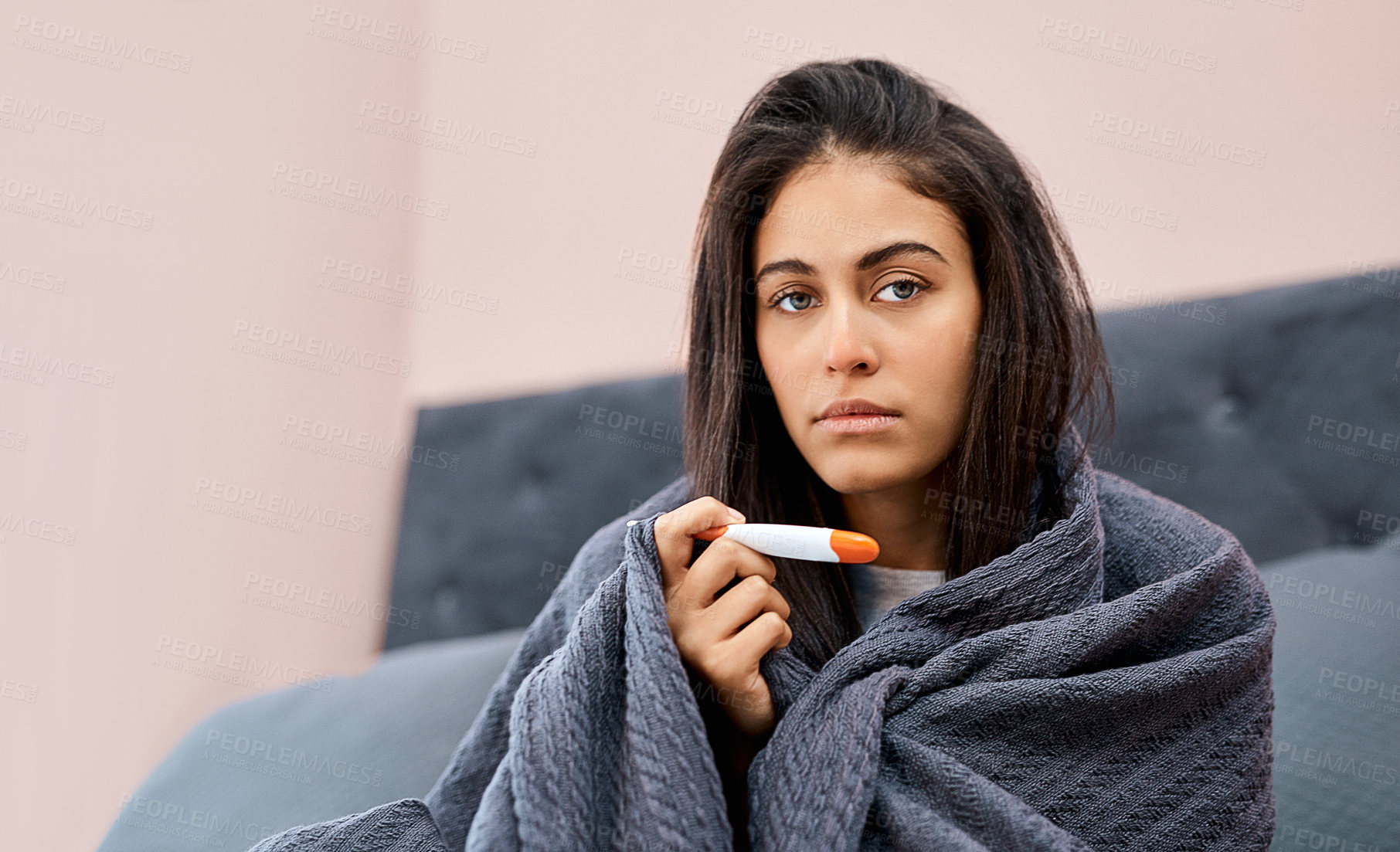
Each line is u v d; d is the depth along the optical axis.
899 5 1.42
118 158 1.50
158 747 1.53
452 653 1.34
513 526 1.63
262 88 1.70
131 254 1.52
